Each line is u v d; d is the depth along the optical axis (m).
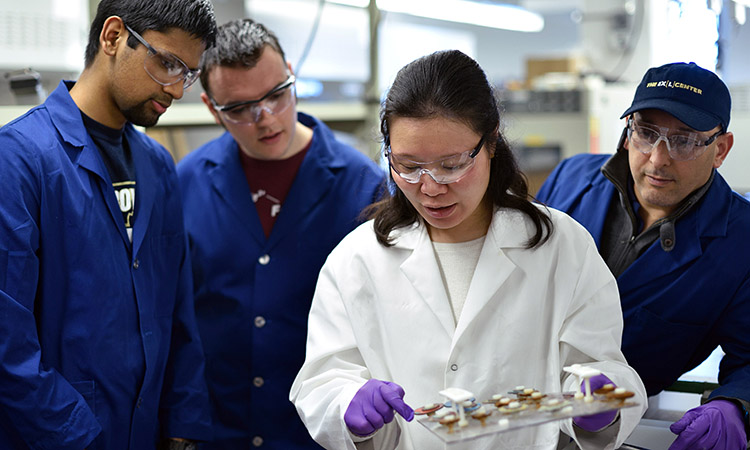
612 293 1.28
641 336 1.51
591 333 1.23
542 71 4.36
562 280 1.26
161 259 1.59
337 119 2.73
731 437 1.29
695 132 1.35
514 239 1.27
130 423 1.46
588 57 4.01
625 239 1.57
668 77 1.40
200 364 1.66
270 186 1.87
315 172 1.85
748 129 2.46
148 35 1.35
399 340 1.27
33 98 1.76
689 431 1.30
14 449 1.32
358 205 1.84
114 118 1.46
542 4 5.62
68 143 1.38
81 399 1.33
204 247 1.84
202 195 1.88
